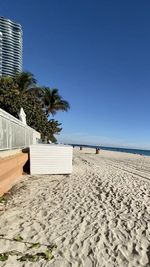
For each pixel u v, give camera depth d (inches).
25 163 454.9
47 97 1407.5
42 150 447.8
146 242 172.7
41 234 179.3
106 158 1128.2
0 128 296.0
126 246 165.6
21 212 225.9
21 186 335.6
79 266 139.8
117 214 231.1
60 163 460.1
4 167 279.3
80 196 294.8
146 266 141.9
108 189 342.3
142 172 604.7
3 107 769.6
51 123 1270.9
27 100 926.4
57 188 335.6
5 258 143.5
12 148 370.6
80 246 163.6
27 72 1116.5
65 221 207.3
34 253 151.5
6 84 866.8
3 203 251.8
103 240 173.8
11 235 175.8
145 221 214.2
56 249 158.1
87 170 558.9
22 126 454.9
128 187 365.1
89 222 207.2
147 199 292.4
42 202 261.7
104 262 144.7
